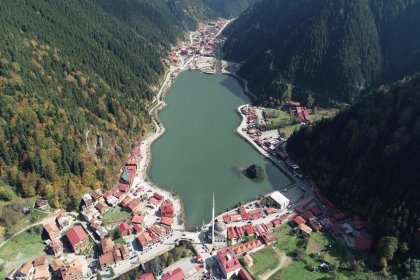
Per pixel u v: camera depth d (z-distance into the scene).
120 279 169.25
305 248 184.12
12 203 188.38
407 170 191.00
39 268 170.25
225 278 169.50
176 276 167.25
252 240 187.75
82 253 180.62
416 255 168.12
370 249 181.25
